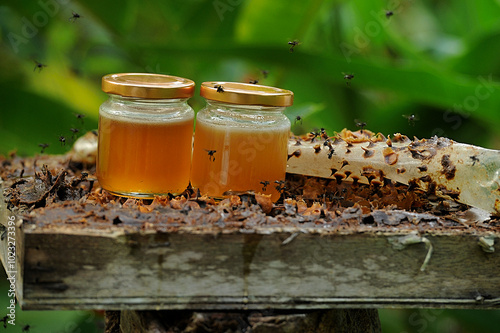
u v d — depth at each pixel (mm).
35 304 587
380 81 871
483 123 934
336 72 873
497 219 649
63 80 970
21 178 711
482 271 626
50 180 668
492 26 916
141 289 596
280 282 608
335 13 997
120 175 661
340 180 700
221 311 609
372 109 984
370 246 610
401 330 976
